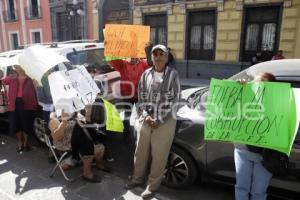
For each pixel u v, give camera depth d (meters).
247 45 12.20
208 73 13.23
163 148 3.33
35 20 20.08
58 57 3.61
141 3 14.66
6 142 5.31
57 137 3.80
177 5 13.44
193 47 13.66
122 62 4.27
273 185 2.95
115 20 16.17
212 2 12.45
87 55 5.27
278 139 2.38
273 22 11.41
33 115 4.88
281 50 10.71
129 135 4.46
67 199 3.45
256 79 2.62
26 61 3.68
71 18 18.05
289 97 2.36
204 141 3.26
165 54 3.25
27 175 4.03
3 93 5.00
